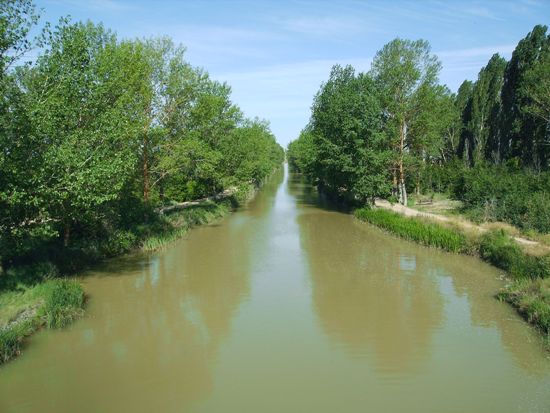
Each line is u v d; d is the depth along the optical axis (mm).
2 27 15344
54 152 17125
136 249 28172
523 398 11781
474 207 34625
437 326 16375
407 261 25594
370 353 14438
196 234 34375
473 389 12219
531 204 28203
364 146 41844
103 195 19250
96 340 15391
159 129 29297
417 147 45219
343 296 19844
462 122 65062
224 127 46656
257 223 39531
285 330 16297
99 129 19875
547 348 14398
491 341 15078
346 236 33219
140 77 28328
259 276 23016
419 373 13109
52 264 20766
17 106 16547
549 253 20672
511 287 19062
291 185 89812
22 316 15898
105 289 20828
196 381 12789
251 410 11383
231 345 15125
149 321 17203
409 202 45750
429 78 42406
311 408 11438
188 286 21391
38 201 16734
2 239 17750
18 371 13203
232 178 47625
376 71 44844
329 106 47719
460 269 23609
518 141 49250
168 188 44594
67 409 11406
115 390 12305
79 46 19781
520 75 50031
